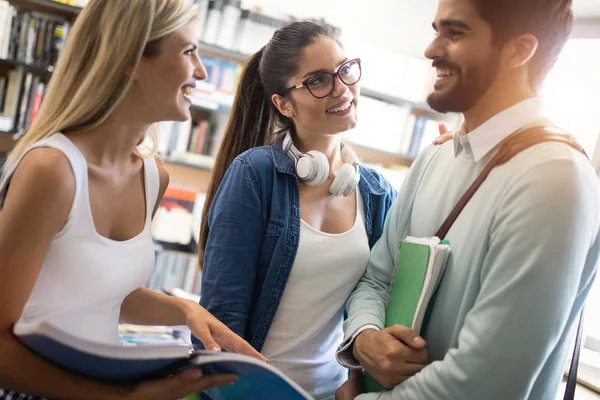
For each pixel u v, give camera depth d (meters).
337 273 1.43
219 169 1.73
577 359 1.18
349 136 3.74
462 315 1.05
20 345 0.89
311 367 1.44
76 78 1.04
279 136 1.60
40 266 0.96
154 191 1.25
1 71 3.23
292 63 1.48
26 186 0.94
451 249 1.10
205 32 3.39
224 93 3.45
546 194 0.94
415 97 3.77
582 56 3.03
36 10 3.22
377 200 1.58
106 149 1.10
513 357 0.94
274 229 1.42
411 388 1.04
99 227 1.09
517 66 1.06
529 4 1.01
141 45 1.01
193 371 0.96
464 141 1.17
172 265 3.43
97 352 0.80
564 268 0.92
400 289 1.17
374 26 3.83
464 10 1.04
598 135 2.84
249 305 1.42
